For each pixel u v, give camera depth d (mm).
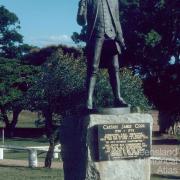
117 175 12148
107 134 12094
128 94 25000
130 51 49125
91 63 12508
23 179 21969
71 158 12656
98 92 23641
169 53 49906
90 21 12555
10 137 57281
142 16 48812
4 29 69375
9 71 55938
